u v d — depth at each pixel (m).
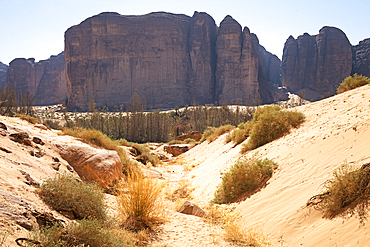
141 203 7.41
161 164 26.73
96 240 4.70
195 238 6.53
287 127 13.46
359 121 8.19
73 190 5.88
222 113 130.12
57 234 4.27
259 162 9.94
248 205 8.47
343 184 5.41
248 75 199.75
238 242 6.24
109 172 10.64
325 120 11.67
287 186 7.87
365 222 4.57
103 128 107.31
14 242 3.55
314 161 8.08
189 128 123.00
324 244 4.91
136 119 112.75
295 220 6.17
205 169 19.17
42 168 7.77
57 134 14.86
